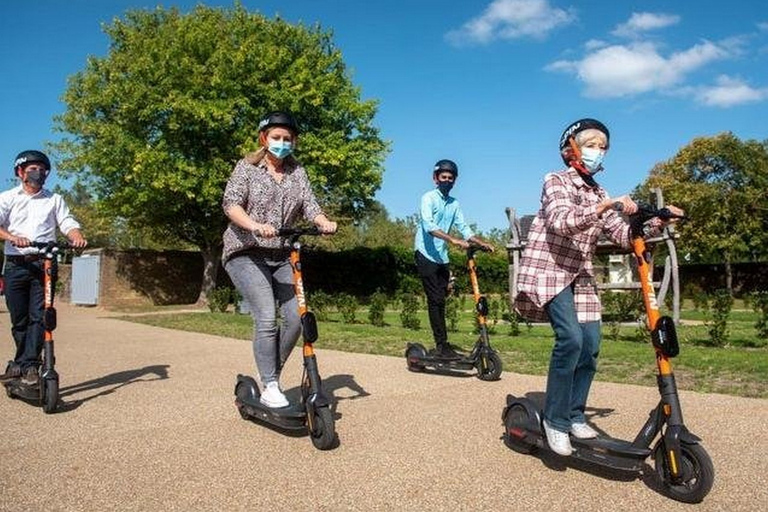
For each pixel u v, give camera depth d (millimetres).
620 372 6957
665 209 3508
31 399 5500
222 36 23656
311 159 23609
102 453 4098
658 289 12695
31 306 5711
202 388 6188
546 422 3799
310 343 4324
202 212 23594
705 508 3184
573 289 3924
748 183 32062
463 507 3232
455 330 12336
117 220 30422
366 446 4246
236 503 3277
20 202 5836
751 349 8922
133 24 25578
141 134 22375
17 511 3162
